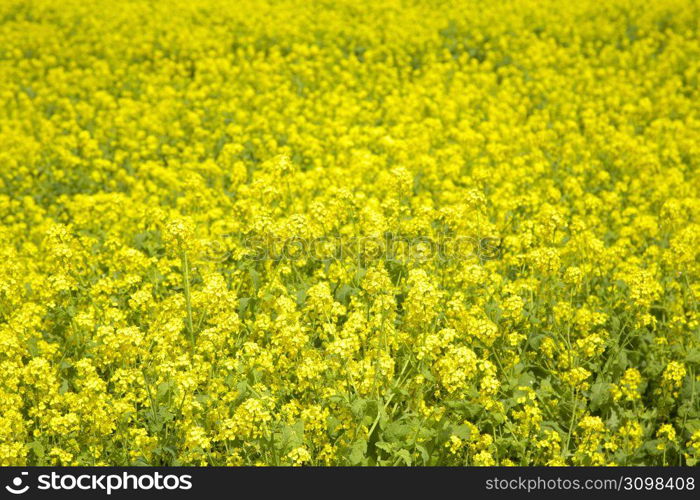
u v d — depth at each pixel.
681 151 12.59
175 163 12.16
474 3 23.31
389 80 16.67
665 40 19.27
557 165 11.92
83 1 23.62
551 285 7.22
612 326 6.96
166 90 15.38
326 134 13.37
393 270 7.26
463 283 7.33
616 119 14.30
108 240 8.34
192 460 5.40
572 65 18.30
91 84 16.78
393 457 5.30
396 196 8.35
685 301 7.54
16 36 20.22
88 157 13.29
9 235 9.37
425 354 5.89
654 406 6.53
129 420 5.67
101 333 5.82
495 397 5.88
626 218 9.63
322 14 21.44
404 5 23.61
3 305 7.16
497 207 9.77
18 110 15.94
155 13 22.23
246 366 5.93
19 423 5.48
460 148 12.16
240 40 19.84
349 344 5.68
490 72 17.97
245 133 13.80
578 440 5.86
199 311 6.70
